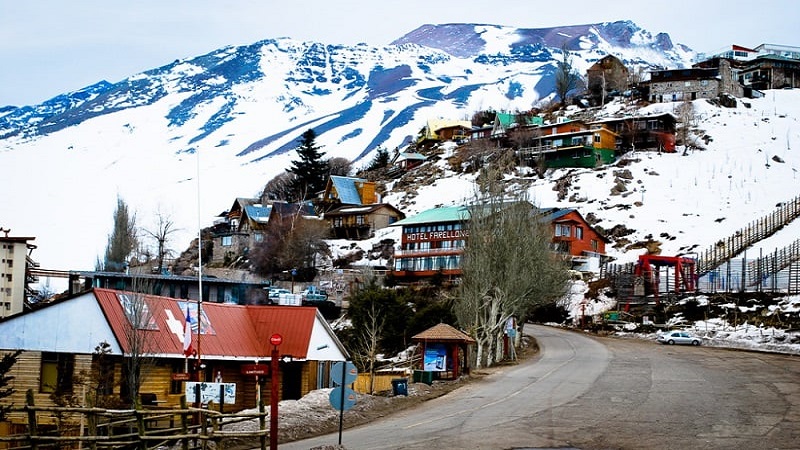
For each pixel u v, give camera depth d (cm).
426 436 3659
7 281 7512
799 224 11781
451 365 5662
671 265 10088
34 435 2742
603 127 16588
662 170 15225
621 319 9288
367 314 7869
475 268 7031
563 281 8162
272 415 3044
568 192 14762
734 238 11494
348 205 16038
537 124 18588
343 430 3928
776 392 4684
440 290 10500
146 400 4591
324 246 13438
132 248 12481
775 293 8844
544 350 7538
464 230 8212
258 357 5278
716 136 16838
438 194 16275
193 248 15538
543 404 4488
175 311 5262
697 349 7381
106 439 2811
